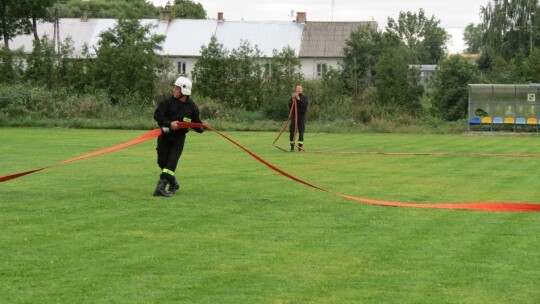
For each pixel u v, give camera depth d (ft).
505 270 34.32
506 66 199.21
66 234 40.98
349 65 205.67
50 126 152.56
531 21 263.49
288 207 50.49
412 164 82.23
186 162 81.46
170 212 48.01
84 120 155.53
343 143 117.29
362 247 38.63
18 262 34.94
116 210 48.57
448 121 167.84
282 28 296.30
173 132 55.06
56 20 268.82
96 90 175.11
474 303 29.58
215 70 177.17
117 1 377.30
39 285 31.37
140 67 177.99
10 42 286.05
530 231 42.86
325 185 62.85
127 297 29.94
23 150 96.02
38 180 63.72
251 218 46.26
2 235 40.55
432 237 41.11
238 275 33.17
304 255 36.83
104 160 82.38
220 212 48.24
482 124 156.87
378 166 79.56
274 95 172.35
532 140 129.80
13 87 164.96
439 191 59.98
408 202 53.78
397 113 166.30
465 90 170.71
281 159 86.79
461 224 44.91
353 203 52.49
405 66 175.83
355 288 31.45
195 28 296.10
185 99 55.31
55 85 182.70
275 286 31.63
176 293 30.50
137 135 129.80
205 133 140.26
